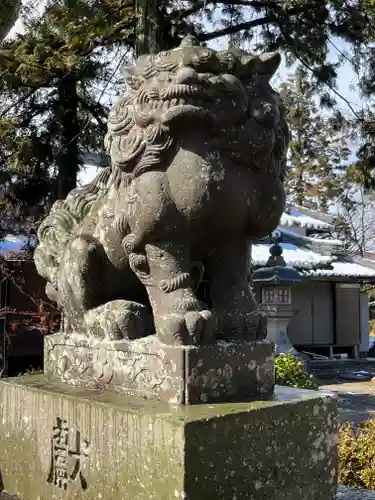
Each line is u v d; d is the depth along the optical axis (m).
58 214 2.26
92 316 1.91
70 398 1.74
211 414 1.49
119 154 1.71
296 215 15.79
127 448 1.54
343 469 3.10
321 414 1.76
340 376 11.52
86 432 1.67
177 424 1.42
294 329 13.66
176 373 1.60
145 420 1.50
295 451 1.67
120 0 6.66
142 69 1.70
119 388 1.77
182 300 1.65
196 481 1.42
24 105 7.88
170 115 1.59
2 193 7.70
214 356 1.64
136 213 1.68
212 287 1.81
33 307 9.16
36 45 6.64
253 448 1.55
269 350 1.81
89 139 8.02
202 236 1.72
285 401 1.68
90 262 1.92
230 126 1.64
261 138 1.66
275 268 9.64
